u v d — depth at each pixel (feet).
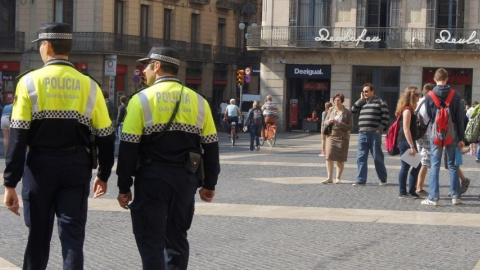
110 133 26.32
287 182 64.69
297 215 46.78
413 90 53.93
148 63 25.94
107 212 46.62
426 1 174.70
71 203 25.50
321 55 179.93
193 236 39.58
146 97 24.95
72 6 189.57
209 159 25.90
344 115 63.87
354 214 47.52
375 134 62.34
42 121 25.34
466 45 172.65
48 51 25.99
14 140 24.95
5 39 194.39
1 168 76.54
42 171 25.35
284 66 183.01
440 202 53.11
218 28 226.79
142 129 24.88
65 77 25.61
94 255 34.81
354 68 179.11
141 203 24.86
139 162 25.11
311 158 94.58
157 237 24.89
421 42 174.29
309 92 184.65
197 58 212.64
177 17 209.05
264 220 44.86
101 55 186.60
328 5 179.83
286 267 32.86
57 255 34.73
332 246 37.58
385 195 56.85
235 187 60.54
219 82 225.15
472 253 36.40
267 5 183.21
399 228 42.86
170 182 24.75
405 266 33.40
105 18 187.21
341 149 63.93
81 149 25.88
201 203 50.85
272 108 125.18
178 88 25.40
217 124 215.51
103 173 26.53
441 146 51.37
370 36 177.06
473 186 62.34
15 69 195.93
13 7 195.21
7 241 37.73
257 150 114.42
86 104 25.77
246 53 233.35
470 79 173.47
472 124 79.77
